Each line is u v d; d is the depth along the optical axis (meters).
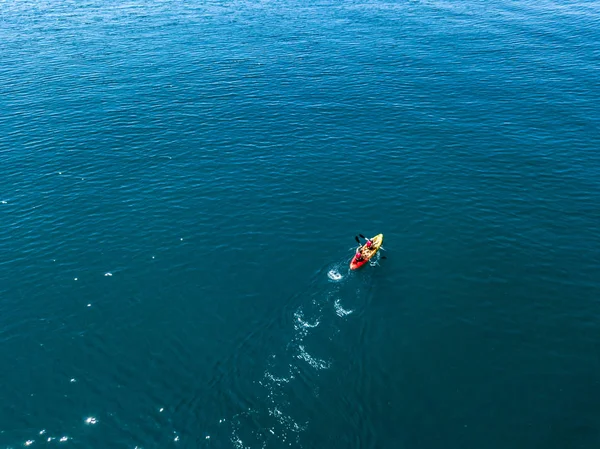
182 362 35.62
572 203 52.75
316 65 93.19
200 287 42.28
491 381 33.94
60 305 40.44
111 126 68.94
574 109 74.31
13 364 35.47
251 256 45.69
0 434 30.92
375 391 33.19
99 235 48.25
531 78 86.69
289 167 59.69
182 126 69.19
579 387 33.38
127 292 41.78
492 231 48.75
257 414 31.78
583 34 114.00
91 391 33.62
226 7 143.25
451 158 61.47
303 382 33.78
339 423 31.16
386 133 67.62
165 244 47.16
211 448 30.00
